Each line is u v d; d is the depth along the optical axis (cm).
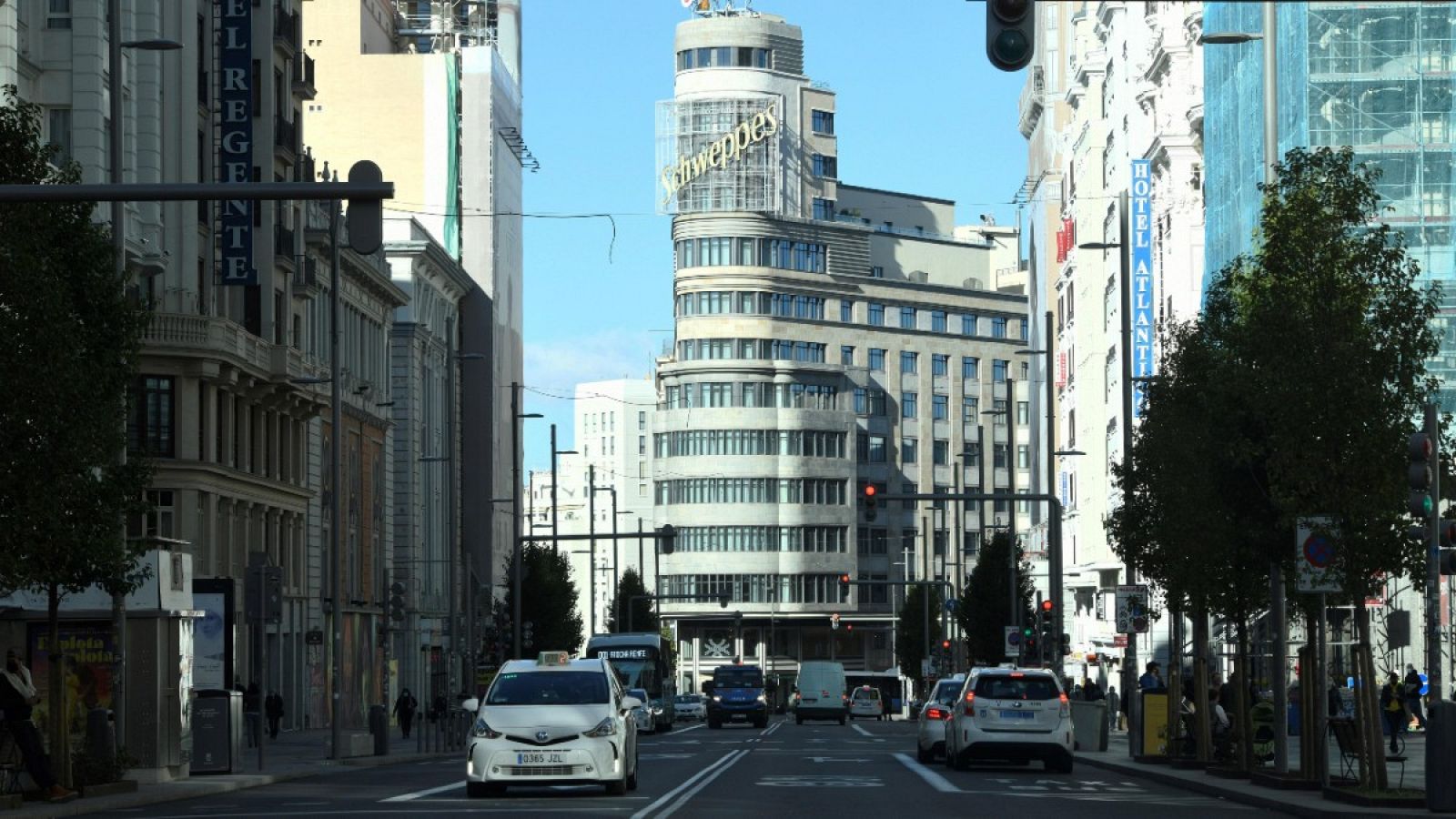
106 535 3653
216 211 8556
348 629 10781
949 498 7438
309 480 9950
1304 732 3872
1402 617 4956
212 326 7975
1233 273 4400
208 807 3491
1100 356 12900
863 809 3297
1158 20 10225
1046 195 15188
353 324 11094
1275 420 3591
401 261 12900
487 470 15275
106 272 3706
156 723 4266
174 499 7944
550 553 13700
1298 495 3634
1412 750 5844
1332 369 3544
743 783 4219
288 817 3103
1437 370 6969
